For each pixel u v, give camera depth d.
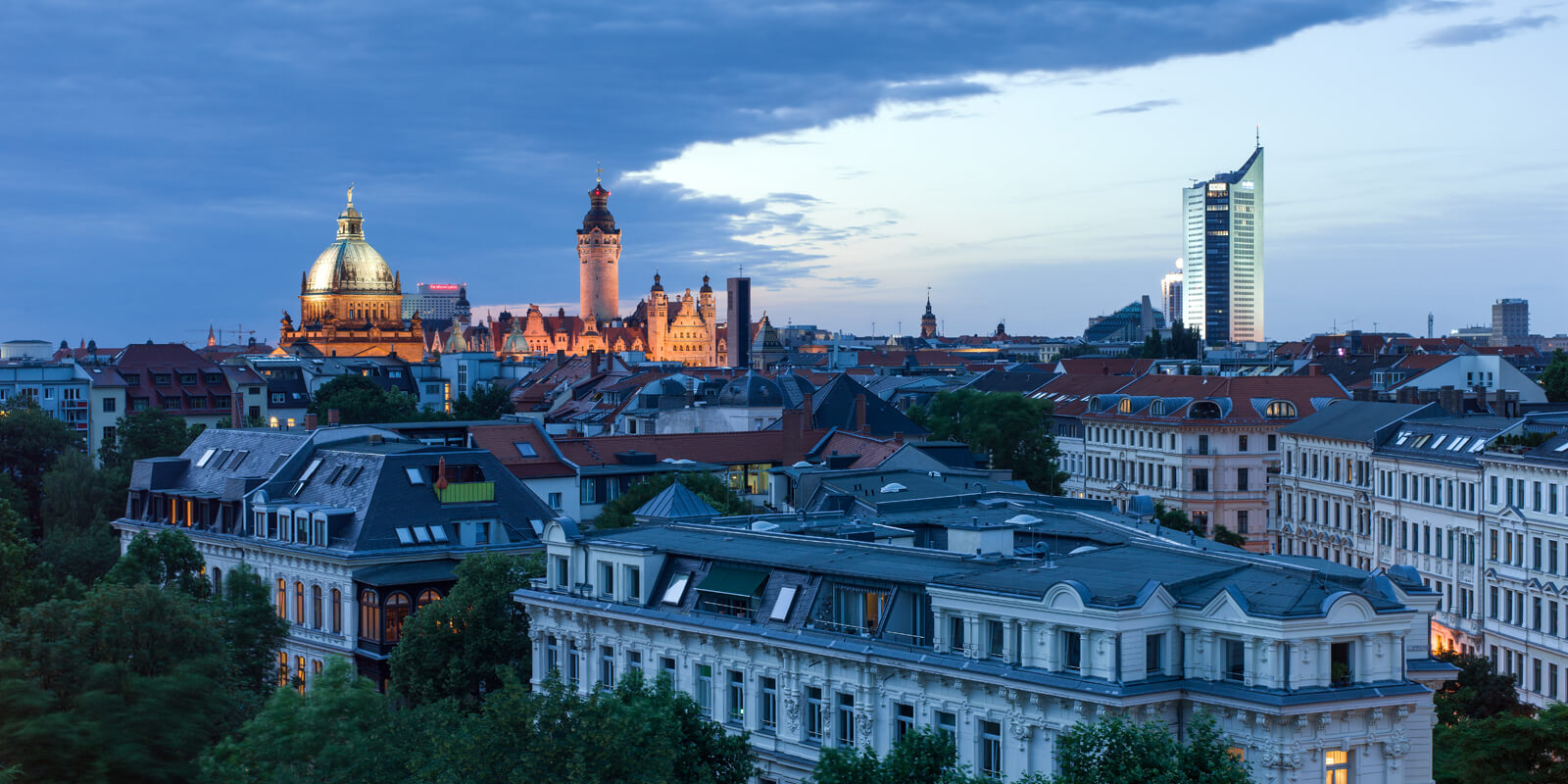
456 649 92.31
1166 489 191.88
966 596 64.31
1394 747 58.47
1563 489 113.62
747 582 74.69
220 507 125.06
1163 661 60.12
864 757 60.03
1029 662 62.03
